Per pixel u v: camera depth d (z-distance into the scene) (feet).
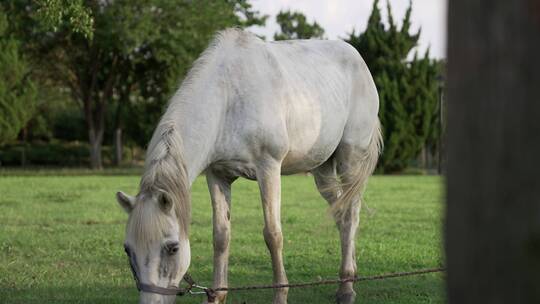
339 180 22.86
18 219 39.52
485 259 5.66
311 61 21.03
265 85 18.67
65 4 25.63
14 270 24.77
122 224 38.04
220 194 19.19
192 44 94.63
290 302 20.58
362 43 103.04
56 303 19.76
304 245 31.12
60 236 33.01
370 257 28.12
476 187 5.69
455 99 5.86
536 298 5.38
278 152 18.69
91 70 99.86
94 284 22.53
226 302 20.45
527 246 5.39
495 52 5.52
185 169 15.76
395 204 50.34
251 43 19.31
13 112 88.22
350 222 21.80
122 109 109.40
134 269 14.37
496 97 5.53
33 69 103.65
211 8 96.17
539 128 5.32
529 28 5.34
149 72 104.88
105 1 88.99
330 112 20.76
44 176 82.74
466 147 5.76
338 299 20.80
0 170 98.78
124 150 124.06
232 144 18.30
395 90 97.30
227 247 19.10
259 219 40.50
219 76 18.20
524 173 5.39
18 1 91.40
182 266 14.98
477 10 5.62
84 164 118.32
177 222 14.83
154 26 92.32
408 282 23.25
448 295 6.07
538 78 5.32
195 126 17.39
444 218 6.11
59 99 120.57
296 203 50.55
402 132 97.50
